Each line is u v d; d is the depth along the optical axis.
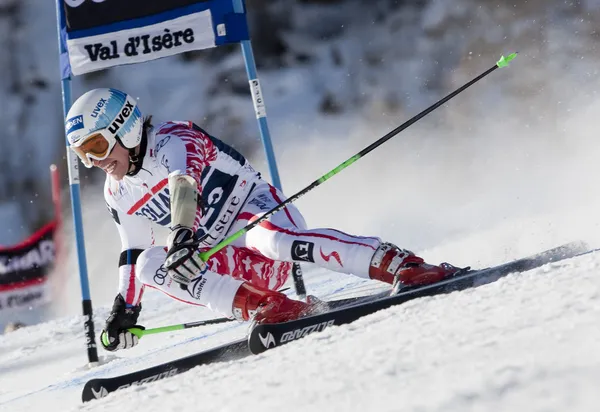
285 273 13.41
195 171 11.24
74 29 18.34
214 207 12.50
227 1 17.98
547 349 5.69
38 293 53.84
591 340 5.63
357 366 6.69
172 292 11.75
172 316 20.81
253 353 9.59
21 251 54.00
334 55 66.69
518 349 5.89
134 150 11.78
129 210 12.53
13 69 66.50
